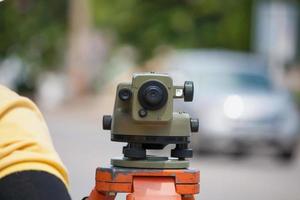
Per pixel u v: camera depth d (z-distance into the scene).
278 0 29.09
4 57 33.34
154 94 3.25
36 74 34.88
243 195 12.80
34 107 2.72
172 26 43.22
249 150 18.30
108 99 41.22
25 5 31.89
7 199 2.48
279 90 19.16
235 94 18.34
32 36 34.66
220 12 42.03
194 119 3.36
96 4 44.31
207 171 15.95
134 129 3.30
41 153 2.57
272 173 16.12
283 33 27.56
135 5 44.06
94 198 3.35
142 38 44.03
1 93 2.70
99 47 42.22
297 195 13.02
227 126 17.88
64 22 40.97
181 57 21.06
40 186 2.50
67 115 33.62
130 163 3.29
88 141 21.50
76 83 40.88
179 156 3.34
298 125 18.70
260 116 18.11
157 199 3.21
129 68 44.47
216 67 19.61
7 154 2.54
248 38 41.44
